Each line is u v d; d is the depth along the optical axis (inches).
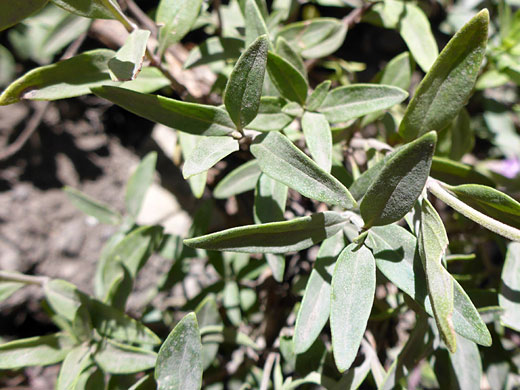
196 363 10.1
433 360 11.6
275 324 14.2
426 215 9.4
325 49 13.2
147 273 17.3
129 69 9.7
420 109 10.4
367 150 12.0
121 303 12.4
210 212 13.6
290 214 14.8
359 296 9.5
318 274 10.4
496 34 14.7
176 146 15.8
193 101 12.2
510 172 17.2
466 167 11.4
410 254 9.7
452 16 16.4
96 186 18.5
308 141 10.8
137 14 15.2
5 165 17.7
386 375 10.9
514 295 10.7
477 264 13.7
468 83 10.1
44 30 17.0
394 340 14.5
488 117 17.1
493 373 12.4
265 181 11.4
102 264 13.7
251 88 9.8
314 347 11.7
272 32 12.9
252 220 16.6
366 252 9.7
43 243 17.2
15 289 11.9
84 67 10.3
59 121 18.5
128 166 18.8
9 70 17.0
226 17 14.7
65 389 11.0
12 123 17.9
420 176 9.0
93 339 11.6
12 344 11.3
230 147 10.0
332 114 11.1
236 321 13.2
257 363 13.6
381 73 12.9
